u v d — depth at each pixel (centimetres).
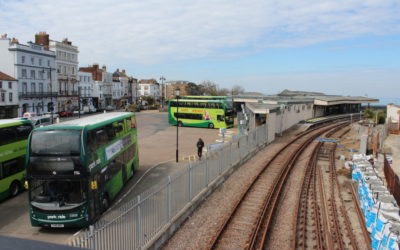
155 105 8794
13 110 5344
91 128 1273
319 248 1098
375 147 2516
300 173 2155
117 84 9750
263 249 1094
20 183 1667
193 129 4534
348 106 7444
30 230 1236
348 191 1770
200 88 11544
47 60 6216
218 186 1803
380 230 1038
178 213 1293
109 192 1457
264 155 2731
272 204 1541
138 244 985
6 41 5378
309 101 5353
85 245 754
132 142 1966
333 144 3322
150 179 1931
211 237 1159
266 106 3747
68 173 1175
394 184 1560
